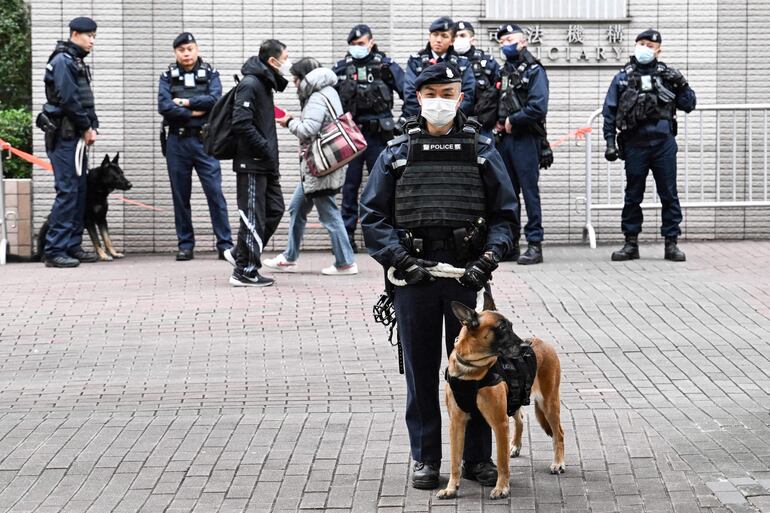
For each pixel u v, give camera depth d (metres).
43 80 13.38
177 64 12.99
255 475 6.25
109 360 8.85
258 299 10.80
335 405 7.61
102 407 7.63
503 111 12.21
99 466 6.41
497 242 5.91
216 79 13.02
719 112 13.95
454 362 5.65
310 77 11.58
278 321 9.98
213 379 8.31
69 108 12.58
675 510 5.59
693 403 7.54
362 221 6.01
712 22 14.00
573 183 14.08
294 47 13.92
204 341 9.36
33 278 12.01
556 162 14.05
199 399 7.80
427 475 6.00
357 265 12.75
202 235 14.01
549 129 14.06
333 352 9.02
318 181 11.70
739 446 6.59
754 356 8.72
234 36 13.88
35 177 13.80
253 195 11.23
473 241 5.92
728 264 12.29
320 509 5.74
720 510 5.57
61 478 6.24
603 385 8.02
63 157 12.72
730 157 14.03
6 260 13.45
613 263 12.45
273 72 11.18
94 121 13.00
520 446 6.49
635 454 6.48
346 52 13.93
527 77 12.14
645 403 7.55
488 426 6.07
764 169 13.62
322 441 6.82
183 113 12.77
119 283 11.65
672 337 9.30
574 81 14.04
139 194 13.95
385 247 5.93
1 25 17.64
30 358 8.95
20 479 6.22
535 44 13.98
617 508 5.65
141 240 14.00
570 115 14.05
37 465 6.44
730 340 9.19
